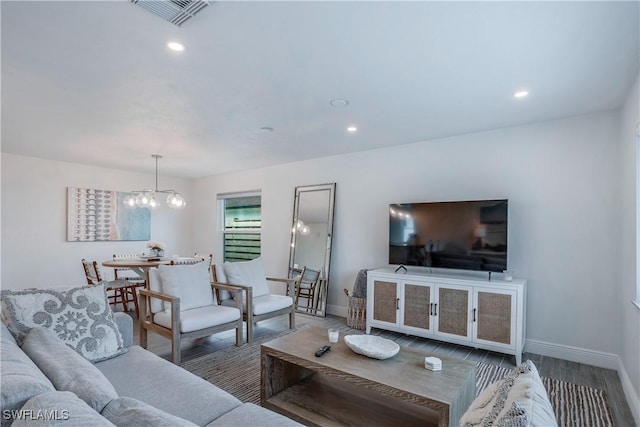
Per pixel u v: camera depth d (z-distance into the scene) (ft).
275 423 4.56
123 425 3.12
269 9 5.45
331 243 15.87
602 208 9.95
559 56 6.85
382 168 14.51
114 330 6.99
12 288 15.83
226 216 21.80
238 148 14.58
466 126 11.48
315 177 16.78
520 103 9.37
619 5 5.29
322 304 15.62
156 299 10.64
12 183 15.85
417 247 12.47
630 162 8.37
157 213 21.44
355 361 6.64
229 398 5.27
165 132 12.13
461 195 12.45
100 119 10.66
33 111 9.94
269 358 7.17
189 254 23.08
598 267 9.97
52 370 4.25
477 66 7.31
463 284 10.86
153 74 7.70
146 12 5.51
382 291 12.55
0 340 4.77
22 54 6.80
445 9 5.45
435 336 11.35
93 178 18.51
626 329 8.57
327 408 6.57
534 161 11.04
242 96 8.95
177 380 5.76
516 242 11.28
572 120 10.44
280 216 18.22
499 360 10.36
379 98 9.09
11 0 5.15
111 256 19.19
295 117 10.59
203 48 6.63
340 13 5.56
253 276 13.52
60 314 6.54
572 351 10.28
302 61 7.15
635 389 7.55
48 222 16.90
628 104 8.57
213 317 10.37
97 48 6.61
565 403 7.82
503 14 5.56
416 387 5.61
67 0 5.17
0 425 3.06
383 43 6.45
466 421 3.85
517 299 9.94
